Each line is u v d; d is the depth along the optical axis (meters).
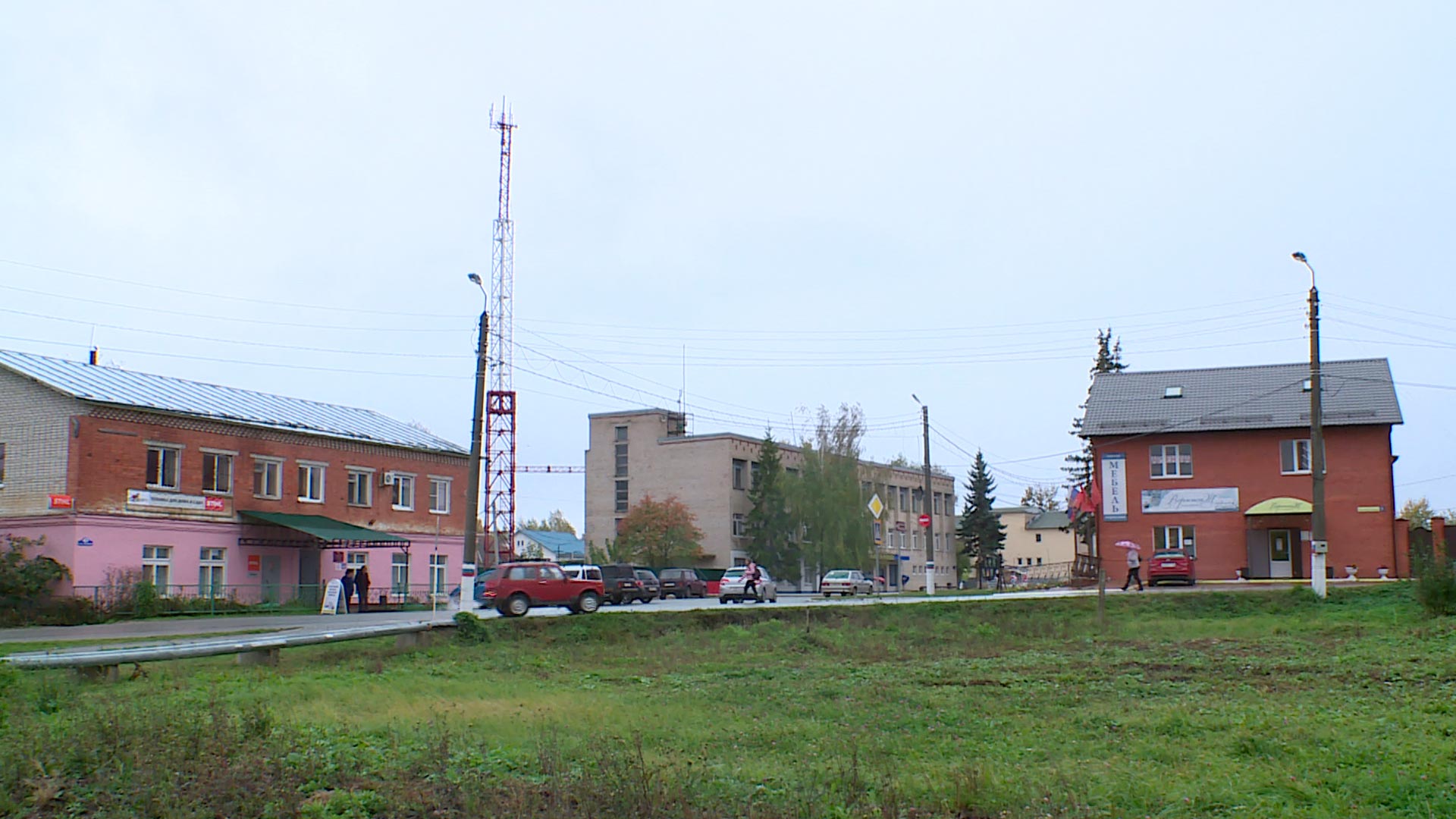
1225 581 54.81
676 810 9.70
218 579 46.06
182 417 44.94
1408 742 12.43
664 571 65.38
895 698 17.95
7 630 34.19
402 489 56.16
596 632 33.78
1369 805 9.91
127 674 22.38
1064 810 9.90
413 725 14.93
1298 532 55.16
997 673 21.53
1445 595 31.70
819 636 30.89
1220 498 56.28
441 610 48.38
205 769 10.97
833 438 91.31
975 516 114.81
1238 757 12.22
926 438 57.69
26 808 10.22
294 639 25.84
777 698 18.42
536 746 12.80
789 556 87.88
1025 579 99.38
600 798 9.92
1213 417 57.00
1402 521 53.50
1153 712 15.52
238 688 20.02
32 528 41.41
